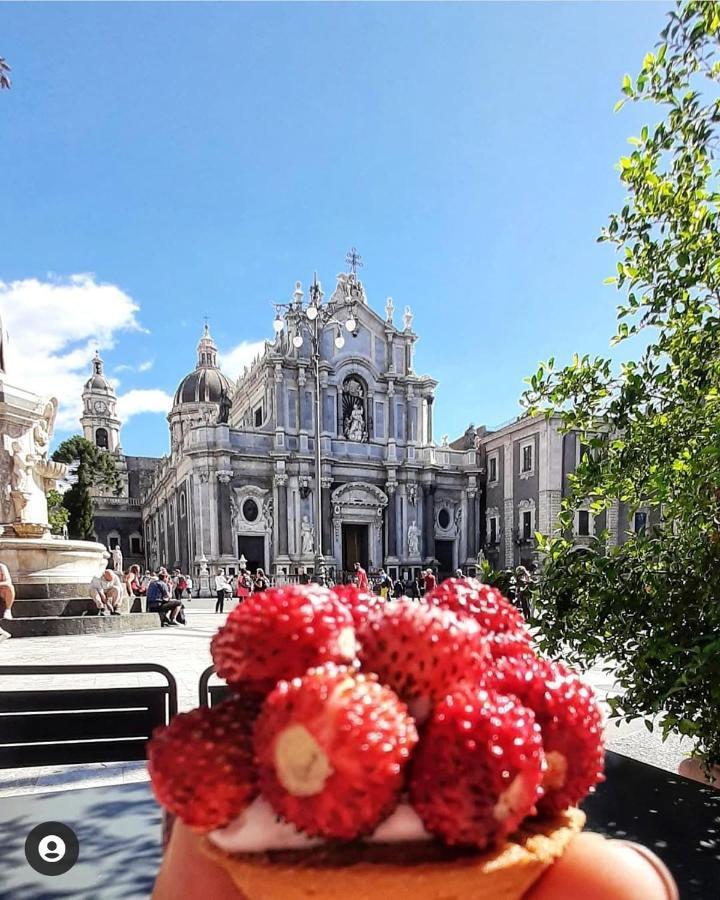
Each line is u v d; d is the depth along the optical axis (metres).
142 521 59.00
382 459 39.66
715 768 3.14
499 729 0.77
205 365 59.72
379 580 29.39
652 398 3.39
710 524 3.04
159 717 2.77
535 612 3.56
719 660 2.52
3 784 3.85
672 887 0.90
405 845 0.78
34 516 13.20
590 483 3.48
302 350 38.12
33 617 12.24
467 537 41.22
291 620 0.85
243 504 35.66
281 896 0.73
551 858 0.83
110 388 69.25
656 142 3.18
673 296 3.23
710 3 2.81
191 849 0.93
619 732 4.95
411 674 0.81
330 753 0.69
